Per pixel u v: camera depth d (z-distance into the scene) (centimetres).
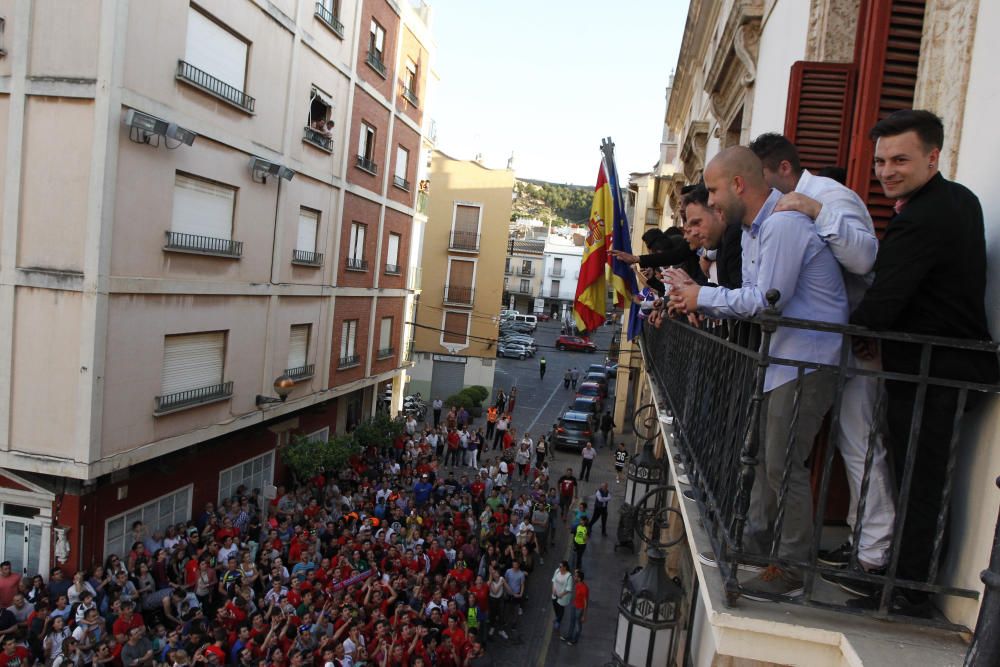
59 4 993
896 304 269
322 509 1486
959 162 337
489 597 1341
